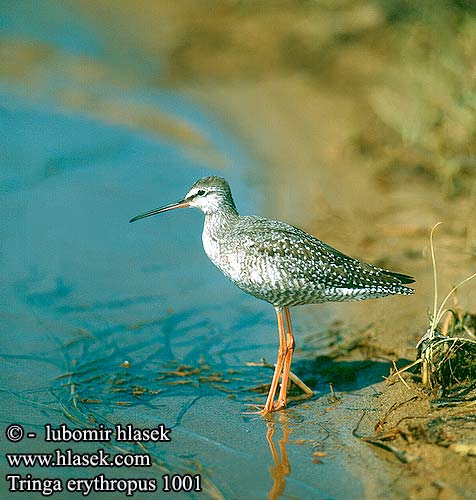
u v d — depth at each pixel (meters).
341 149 17.58
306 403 10.77
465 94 15.35
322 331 12.39
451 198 15.27
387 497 8.77
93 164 17.69
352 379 11.20
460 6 17.69
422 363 10.58
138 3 27.06
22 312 12.89
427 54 18.39
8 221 15.45
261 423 10.38
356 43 21.67
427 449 9.27
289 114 19.44
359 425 10.11
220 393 11.08
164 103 20.50
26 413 10.57
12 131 18.95
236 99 20.44
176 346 12.14
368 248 14.05
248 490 9.16
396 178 16.25
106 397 10.95
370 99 18.95
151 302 13.27
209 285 13.81
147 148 18.44
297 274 10.47
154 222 15.71
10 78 21.67
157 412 10.63
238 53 22.59
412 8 20.14
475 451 9.10
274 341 12.27
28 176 17.12
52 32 24.78
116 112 20.14
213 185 11.29
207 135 18.88
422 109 16.23
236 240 10.76
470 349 10.58
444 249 13.76
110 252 14.70
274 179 16.80
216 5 25.62
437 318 10.51
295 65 21.59
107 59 23.08
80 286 13.66
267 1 24.47
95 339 12.26
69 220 15.60
